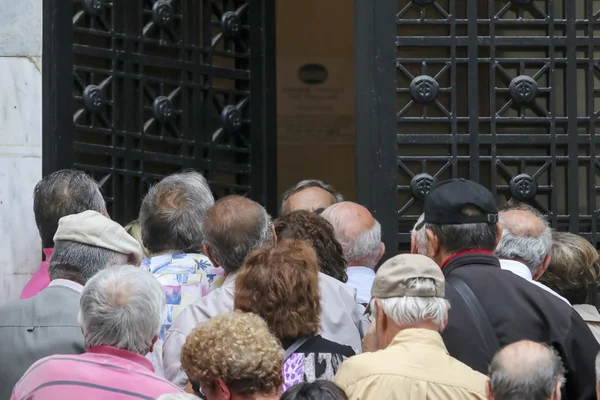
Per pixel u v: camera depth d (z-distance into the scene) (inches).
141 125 591.8
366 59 591.2
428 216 365.1
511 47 597.3
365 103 590.6
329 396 250.5
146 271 314.0
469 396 295.9
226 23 634.8
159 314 308.5
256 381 272.7
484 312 340.8
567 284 416.5
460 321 338.6
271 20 656.4
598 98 600.1
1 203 534.9
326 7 967.0
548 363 265.9
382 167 588.1
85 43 570.9
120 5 586.6
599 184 597.0
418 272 310.5
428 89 585.0
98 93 569.0
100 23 579.5
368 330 326.0
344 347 326.3
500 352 271.7
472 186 365.4
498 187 592.7
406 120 589.0
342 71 970.7
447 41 592.4
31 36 543.5
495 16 595.8
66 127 556.4
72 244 353.4
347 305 354.0
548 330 341.1
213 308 350.9
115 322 299.9
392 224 585.9
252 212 370.9
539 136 593.6
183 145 613.3
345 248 413.4
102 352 301.9
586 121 597.3
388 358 300.5
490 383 273.0
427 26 597.0
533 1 600.4
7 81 540.7
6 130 538.9
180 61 612.7
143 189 590.9
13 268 533.3
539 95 596.7
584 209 597.6
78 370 295.3
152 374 300.5
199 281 387.9
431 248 366.0
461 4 598.2
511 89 590.6
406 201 590.6
